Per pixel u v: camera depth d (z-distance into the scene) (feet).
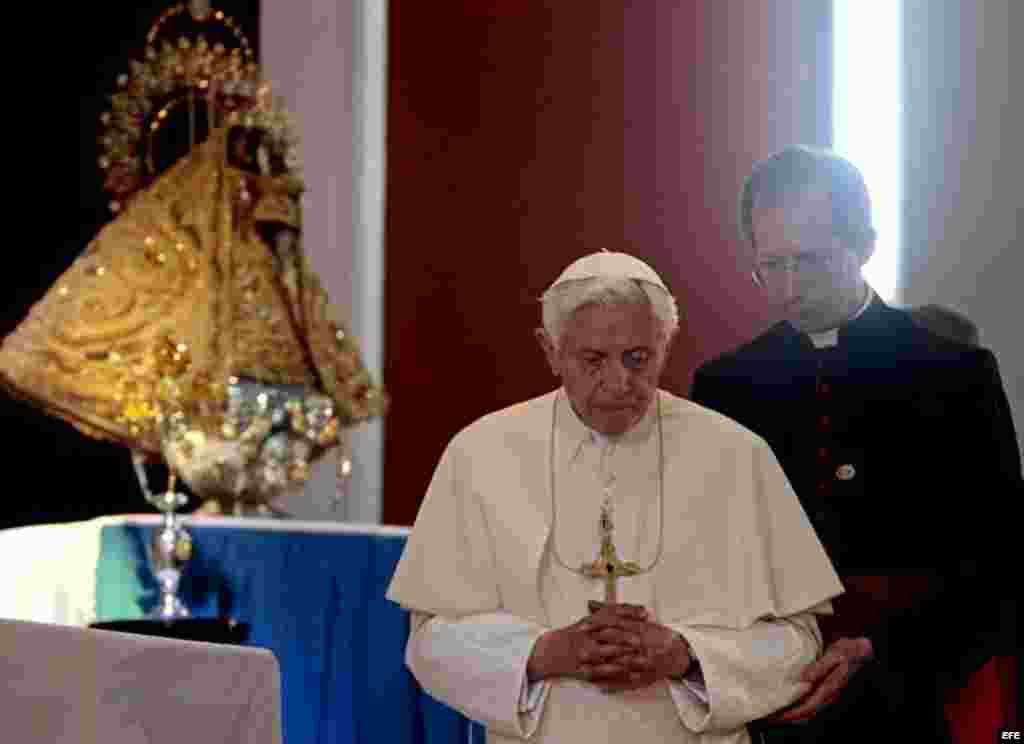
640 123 49.16
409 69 53.06
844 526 22.12
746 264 47.34
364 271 53.57
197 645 14.67
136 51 48.52
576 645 19.08
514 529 20.10
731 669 19.15
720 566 20.04
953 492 22.02
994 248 41.68
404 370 52.95
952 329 27.14
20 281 46.09
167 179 43.60
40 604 31.32
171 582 32.83
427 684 20.06
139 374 40.27
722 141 47.60
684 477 20.22
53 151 46.80
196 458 39.75
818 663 20.18
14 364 40.52
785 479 20.58
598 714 19.40
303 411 41.93
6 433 46.01
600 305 18.90
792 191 21.59
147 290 42.06
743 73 47.06
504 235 51.57
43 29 46.55
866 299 23.03
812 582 20.17
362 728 31.55
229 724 14.61
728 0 47.42
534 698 19.31
